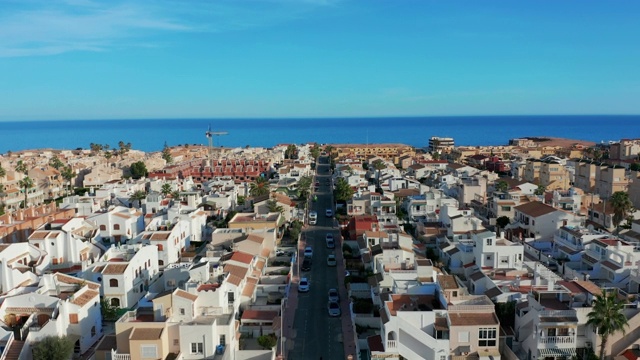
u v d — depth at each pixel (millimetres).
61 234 102812
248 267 90125
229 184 183375
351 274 97062
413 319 61531
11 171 189250
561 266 94000
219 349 62750
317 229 143125
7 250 93250
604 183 178000
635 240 103375
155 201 142875
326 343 74812
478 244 90438
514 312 68312
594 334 61312
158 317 64188
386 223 123250
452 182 182875
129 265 85875
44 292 74062
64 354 62156
